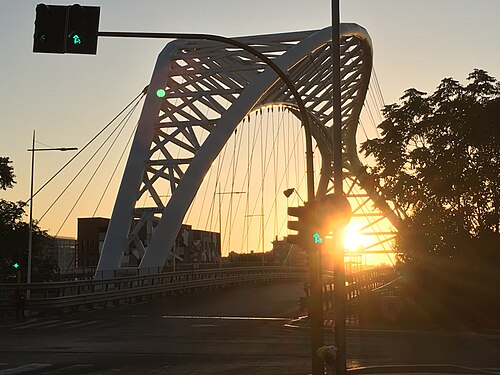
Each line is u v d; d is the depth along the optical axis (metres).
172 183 53.12
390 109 39.47
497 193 35.41
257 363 18.33
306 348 22.00
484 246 33.25
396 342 24.25
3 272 61.44
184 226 94.56
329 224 14.57
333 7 15.25
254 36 58.09
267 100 59.31
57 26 12.66
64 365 18.23
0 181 62.97
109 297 42.69
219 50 57.62
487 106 35.91
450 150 36.62
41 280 58.72
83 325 31.78
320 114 70.38
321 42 56.25
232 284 66.56
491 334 27.19
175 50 58.03
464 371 16.62
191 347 22.56
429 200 37.03
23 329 29.95
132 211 52.53
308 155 15.53
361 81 73.38
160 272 50.53
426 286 33.31
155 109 55.19
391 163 38.53
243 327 30.42
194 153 54.22
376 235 51.44
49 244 74.88
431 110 38.06
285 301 47.03
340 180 14.82
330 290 39.91
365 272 58.22
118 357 20.00
